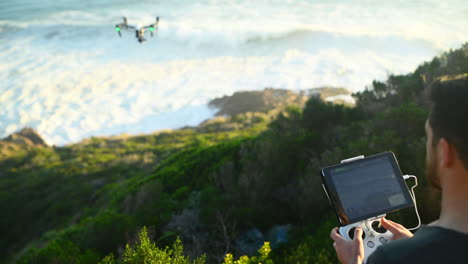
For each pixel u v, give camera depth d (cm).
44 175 4619
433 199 567
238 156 1914
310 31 13525
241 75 11550
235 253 1093
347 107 1822
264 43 13388
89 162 5000
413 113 1115
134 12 17412
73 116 9875
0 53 14625
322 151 1460
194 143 4694
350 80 10100
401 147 881
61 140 8888
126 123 9394
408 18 13262
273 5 17112
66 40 15450
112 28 15950
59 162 5547
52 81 12100
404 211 579
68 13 17875
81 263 1027
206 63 12762
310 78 10612
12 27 16688
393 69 10306
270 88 10188
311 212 1168
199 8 17462
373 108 1755
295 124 1869
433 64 1783
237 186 1397
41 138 7956
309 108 1780
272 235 1151
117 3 18838
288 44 13188
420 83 1625
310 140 1547
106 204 2623
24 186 4256
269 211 1272
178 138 6041
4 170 5766
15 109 10456
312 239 912
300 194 1238
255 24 14762
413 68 10075
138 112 9856
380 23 13312
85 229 1239
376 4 15550
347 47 12131
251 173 1414
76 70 12912
